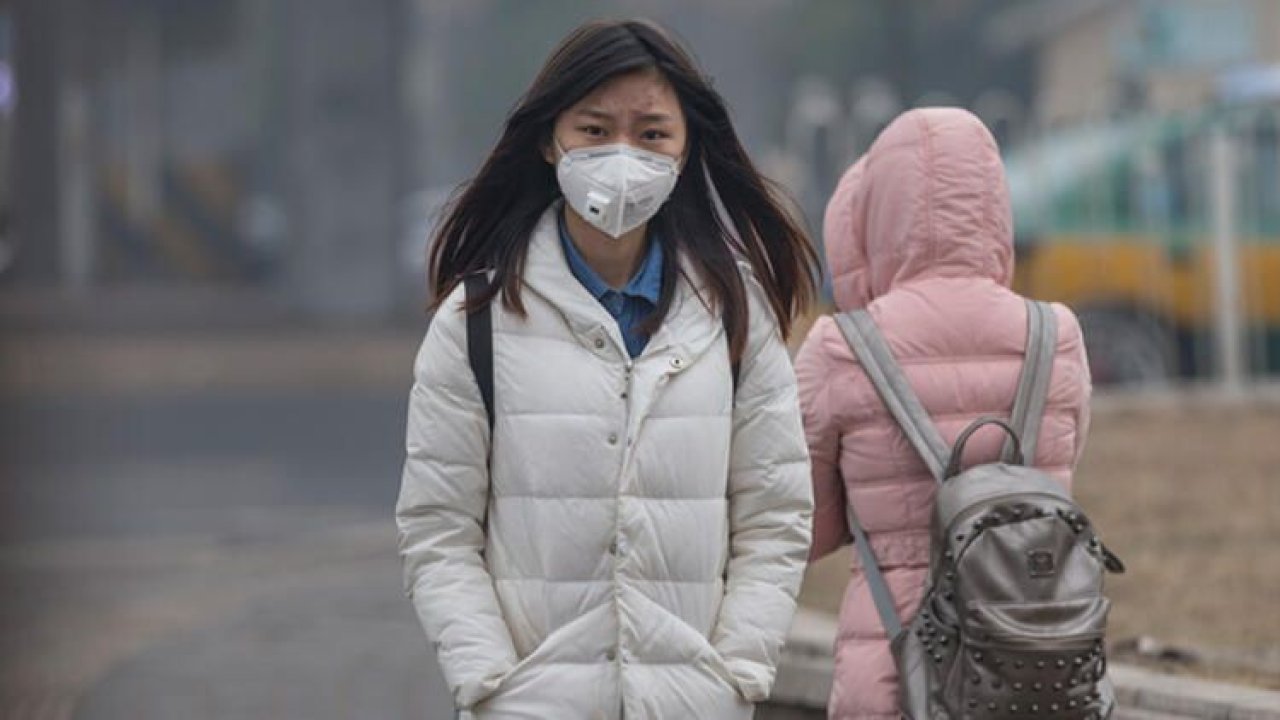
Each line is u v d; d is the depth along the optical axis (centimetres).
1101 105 3894
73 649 2323
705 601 1028
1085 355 1176
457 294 1037
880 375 1148
